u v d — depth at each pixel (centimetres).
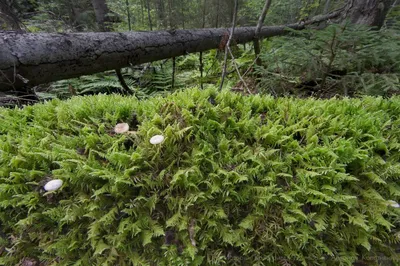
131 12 721
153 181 103
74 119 127
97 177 100
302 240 97
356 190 107
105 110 130
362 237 102
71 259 100
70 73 229
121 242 98
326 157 106
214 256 99
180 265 95
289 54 277
